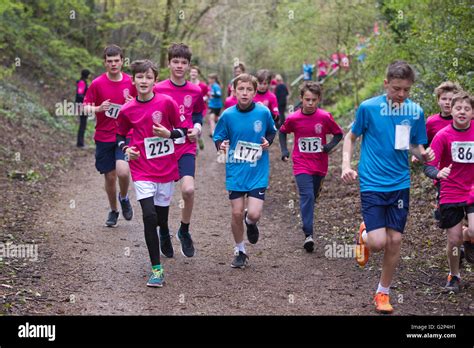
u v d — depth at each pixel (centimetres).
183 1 2100
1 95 1536
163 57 2139
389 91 507
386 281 520
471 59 871
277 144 1727
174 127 601
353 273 634
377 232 507
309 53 1952
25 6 1902
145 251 697
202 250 716
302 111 747
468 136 559
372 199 509
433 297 556
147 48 2186
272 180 1204
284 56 2245
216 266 652
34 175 1075
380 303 520
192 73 1280
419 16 1055
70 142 1530
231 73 3130
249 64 2998
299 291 577
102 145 771
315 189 771
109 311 511
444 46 886
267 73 959
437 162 562
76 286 568
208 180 1201
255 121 627
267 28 2647
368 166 516
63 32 2258
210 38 2817
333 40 1856
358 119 519
